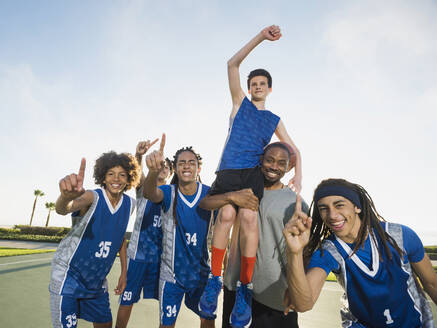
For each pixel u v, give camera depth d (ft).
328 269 5.88
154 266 12.53
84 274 8.53
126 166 9.20
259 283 7.66
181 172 9.93
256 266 7.70
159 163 8.02
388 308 5.72
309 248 6.53
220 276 7.92
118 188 9.07
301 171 9.09
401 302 5.67
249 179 7.80
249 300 7.32
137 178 9.93
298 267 5.01
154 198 9.44
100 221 8.82
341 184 5.86
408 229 5.90
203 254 10.33
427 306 5.88
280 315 7.82
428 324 5.75
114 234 9.23
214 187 8.23
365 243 5.83
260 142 8.46
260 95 9.04
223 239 7.75
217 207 7.88
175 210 10.00
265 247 7.57
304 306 5.23
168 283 9.76
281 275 7.48
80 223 8.56
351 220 5.76
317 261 5.98
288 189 8.06
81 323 11.51
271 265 7.50
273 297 7.57
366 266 5.75
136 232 12.46
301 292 5.07
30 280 19.44
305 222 5.00
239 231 7.93
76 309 8.32
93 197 8.73
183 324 12.07
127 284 11.73
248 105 8.67
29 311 12.65
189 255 10.11
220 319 13.07
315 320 13.44
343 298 6.49
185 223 10.06
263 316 7.91
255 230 7.43
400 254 5.61
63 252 8.44
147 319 12.53
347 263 5.89
